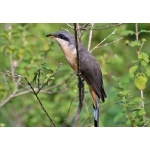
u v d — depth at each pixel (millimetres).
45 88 14086
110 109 14016
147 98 14805
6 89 13531
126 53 16234
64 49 11586
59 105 15461
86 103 12938
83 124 11438
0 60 14469
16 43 13820
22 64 13039
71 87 13617
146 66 11180
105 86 14781
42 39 14375
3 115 15883
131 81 13836
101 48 15906
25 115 15484
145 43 16641
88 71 11547
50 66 14344
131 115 11188
